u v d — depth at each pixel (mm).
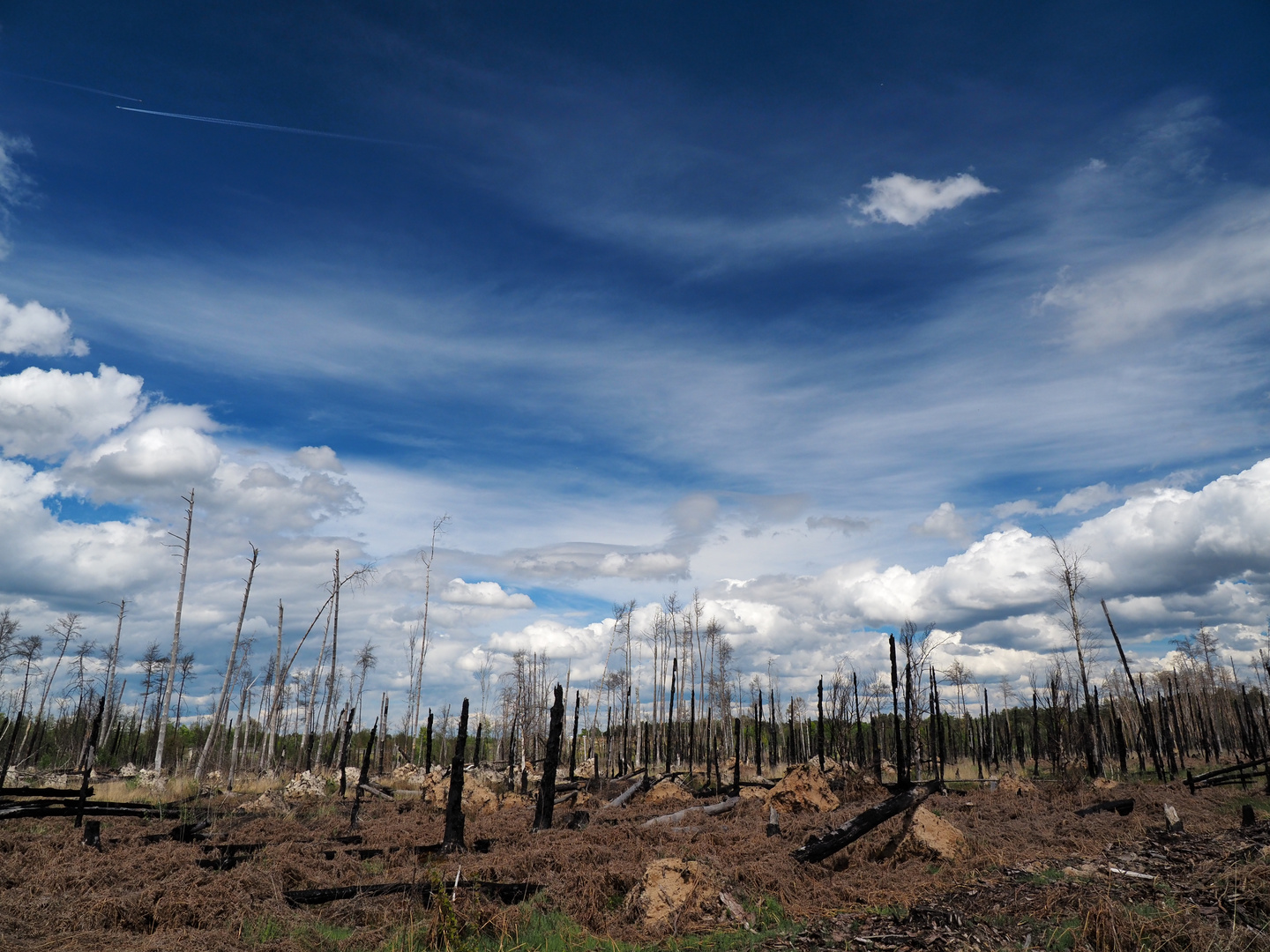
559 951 10523
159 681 60688
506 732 58875
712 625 67875
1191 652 66125
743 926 11047
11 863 14602
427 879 13312
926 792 15219
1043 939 9273
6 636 55562
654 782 34969
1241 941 8352
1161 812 20234
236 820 25172
